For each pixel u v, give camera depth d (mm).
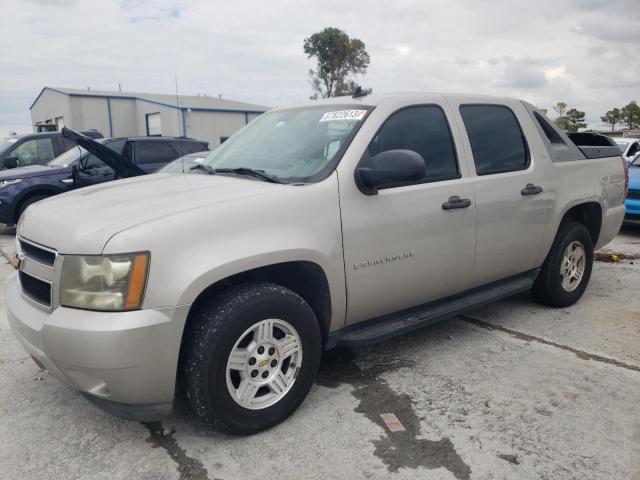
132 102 37219
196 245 2541
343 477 2529
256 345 2770
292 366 2965
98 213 2711
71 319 2432
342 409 3125
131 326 2377
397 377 3527
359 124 3334
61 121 37500
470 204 3691
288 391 2939
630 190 8164
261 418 2834
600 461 2633
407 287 3455
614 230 5277
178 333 2490
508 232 4020
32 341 2633
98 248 2434
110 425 3002
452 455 2686
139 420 2600
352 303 3195
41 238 2699
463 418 3018
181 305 2467
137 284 2414
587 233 4848
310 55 50969
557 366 3680
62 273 2502
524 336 4219
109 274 2404
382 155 3051
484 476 2529
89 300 2434
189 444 2801
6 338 4328
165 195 2953
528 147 4277
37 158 11258
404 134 3502
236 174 3383
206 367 2584
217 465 2625
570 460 2643
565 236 4602
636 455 2678
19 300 2863
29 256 2783
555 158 4480
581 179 4695
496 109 4191
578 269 4914
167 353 2479
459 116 3865
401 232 3318
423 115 3660
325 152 3270
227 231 2641
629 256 6988
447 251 3607
